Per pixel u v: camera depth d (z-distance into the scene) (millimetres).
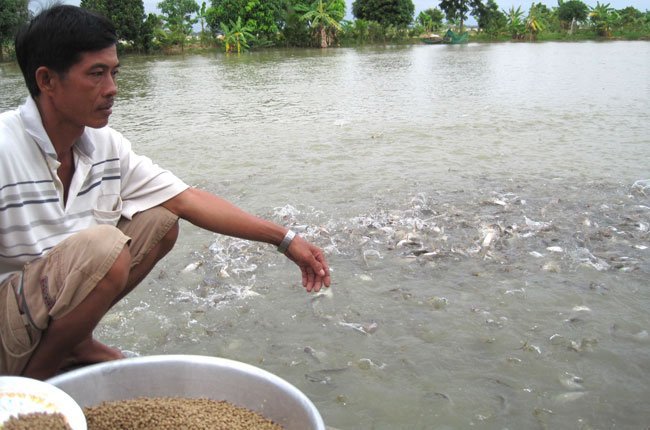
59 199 2131
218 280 3629
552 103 10906
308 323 3123
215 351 2869
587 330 3004
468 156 6645
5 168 1986
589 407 2418
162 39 44312
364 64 25375
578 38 65125
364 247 4117
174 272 3744
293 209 4871
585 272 3680
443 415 2375
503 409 2408
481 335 2967
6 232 2027
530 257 3918
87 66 1945
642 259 3852
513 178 5727
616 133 7816
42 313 1966
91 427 1830
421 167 6176
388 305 3299
